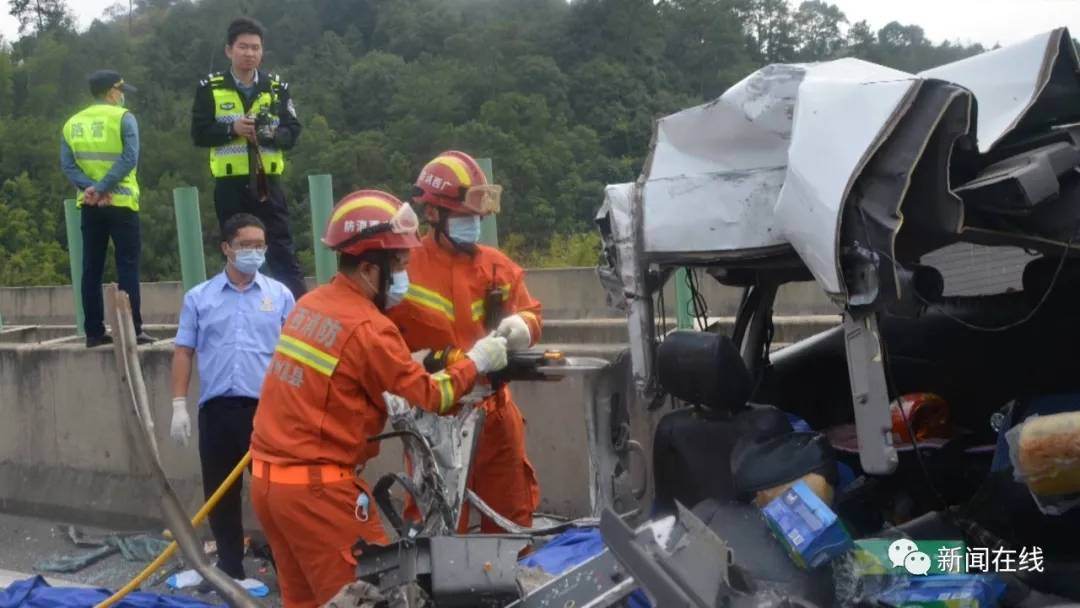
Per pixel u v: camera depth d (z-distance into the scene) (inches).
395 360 155.0
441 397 155.5
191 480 293.7
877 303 116.2
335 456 157.8
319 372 155.9
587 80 948.6
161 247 1050.7
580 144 880.3
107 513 305.7
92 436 311.3
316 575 158.1
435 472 154.3
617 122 909.2
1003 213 122.8
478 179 192.1
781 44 882.1
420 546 136.7
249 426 236.7
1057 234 127.3
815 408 168.7
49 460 320.8
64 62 1531.7
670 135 149.9
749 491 132.6
